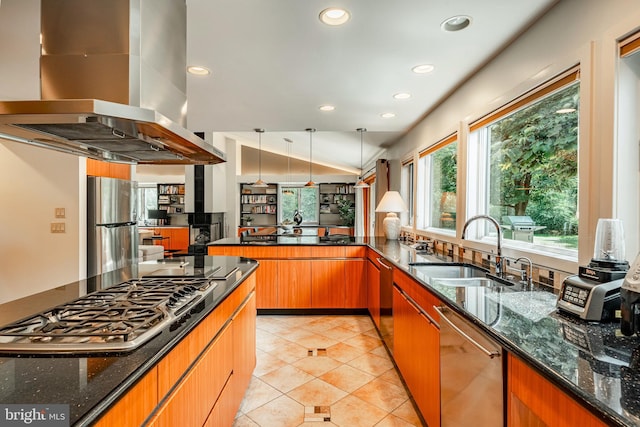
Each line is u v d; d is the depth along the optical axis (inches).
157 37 62.2
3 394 29.5
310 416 83.0
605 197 58.1
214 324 61.3
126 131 59.0
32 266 152.2
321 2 70.4
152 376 38.4
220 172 382.3
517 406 42.3
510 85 87.6
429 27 79.8
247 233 218.2
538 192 84.4
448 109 130.3
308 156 413.4
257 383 99.0
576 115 70.7
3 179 150.8
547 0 69.1
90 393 29.8
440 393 66.8
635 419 25.9
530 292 67.2
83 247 155.3
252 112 151.8
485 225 111.3
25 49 93.4
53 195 153.2
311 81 114.3
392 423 80.4
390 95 128.4
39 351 38.0
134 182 190.5
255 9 72.9
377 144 252.8
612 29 56.4
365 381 100.0
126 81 55.9
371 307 152.8
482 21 77.1
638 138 56.4
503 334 44.3
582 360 36.5
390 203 178.7
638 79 55.9
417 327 82.1
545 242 81.4
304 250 163.0
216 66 102.3
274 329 144.5
